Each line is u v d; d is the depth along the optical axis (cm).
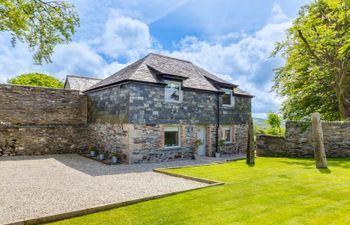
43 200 544
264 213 429
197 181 731
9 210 477
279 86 1800
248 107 1711
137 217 423
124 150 1100
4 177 798
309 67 1566
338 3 1234
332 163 930
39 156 1309
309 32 1320
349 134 1085
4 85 1270
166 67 1325
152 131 1142
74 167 995
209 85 1436
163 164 1085
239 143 1616
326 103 1597
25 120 1327
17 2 559
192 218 412
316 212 429
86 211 446
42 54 677
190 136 1304
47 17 627
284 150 1251
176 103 1243
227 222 392
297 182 651
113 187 666
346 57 1275
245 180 697
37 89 1371
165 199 530
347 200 492
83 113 1523
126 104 1091
